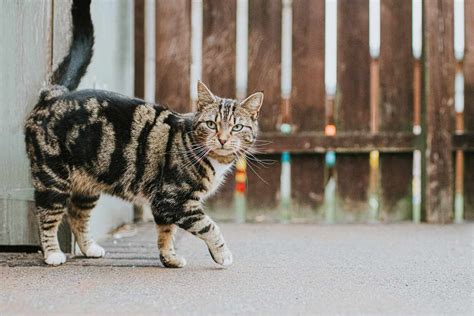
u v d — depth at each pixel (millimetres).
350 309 2285
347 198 3287
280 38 3260
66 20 2711
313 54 3254
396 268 2594
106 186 2635
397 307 2314
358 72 3260
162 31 3258
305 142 3246
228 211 3303
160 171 2602
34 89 2703
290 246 2846
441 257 2713
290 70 3262
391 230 3113
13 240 2719
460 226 3193
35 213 2709
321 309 2277
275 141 3248
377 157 3281
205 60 3268
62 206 2607
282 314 2207
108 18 2982
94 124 2598
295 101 3264
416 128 3287
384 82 3271
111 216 3051
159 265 2609
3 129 2703
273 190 3289
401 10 3258
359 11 3248
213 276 2504
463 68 3275
